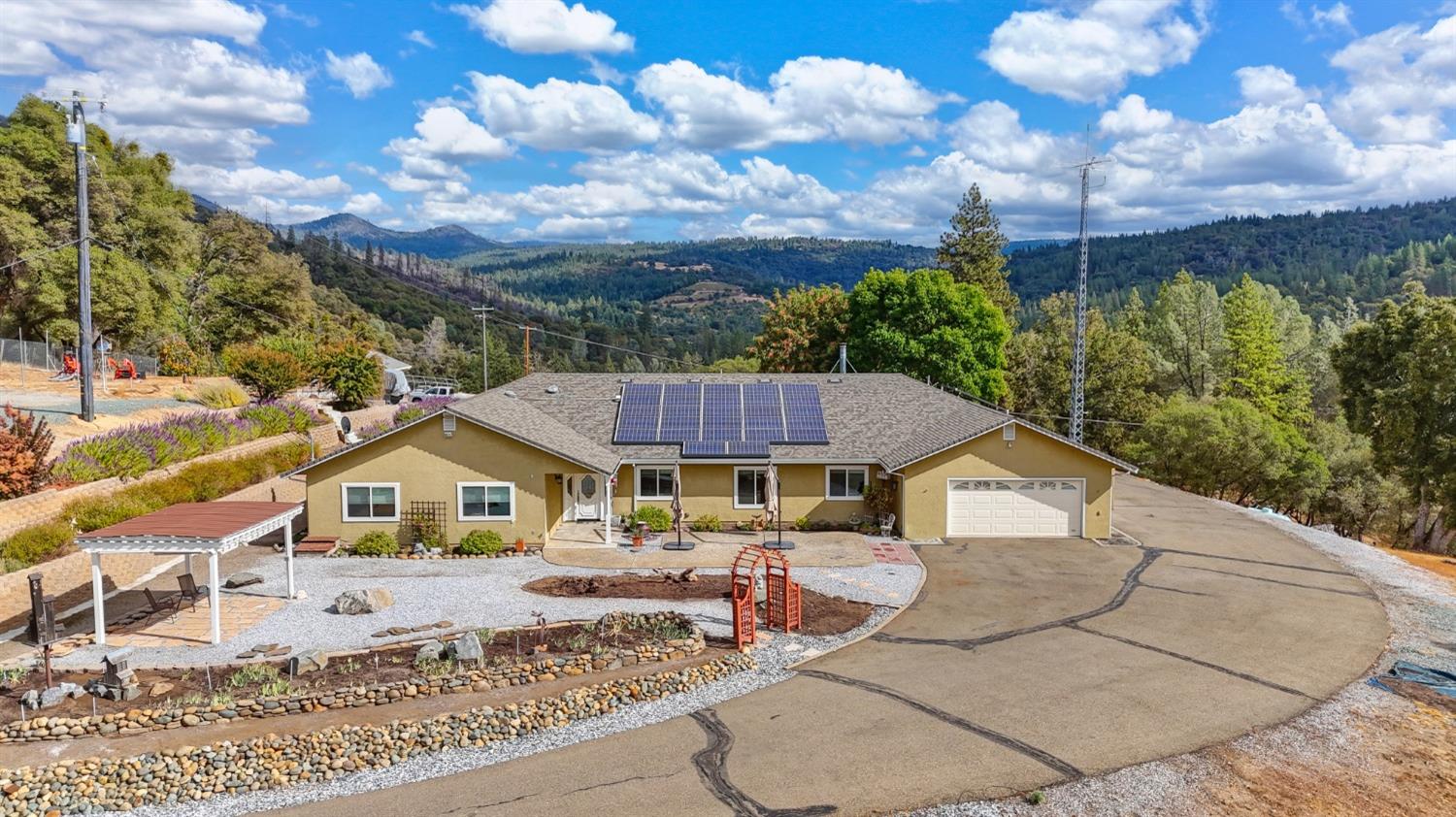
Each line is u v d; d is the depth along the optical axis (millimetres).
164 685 15438
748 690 16078
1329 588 23438
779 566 23359
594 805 11883
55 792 12328
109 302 46344
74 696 14945
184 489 28344
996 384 52438
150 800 12375
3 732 13719
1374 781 12547
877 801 11867
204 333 65375
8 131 46312
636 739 14023
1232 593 22828
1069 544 28484
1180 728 14242
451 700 15305
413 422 25844
